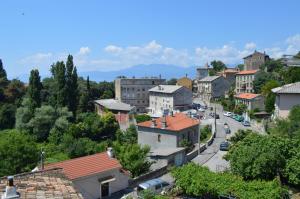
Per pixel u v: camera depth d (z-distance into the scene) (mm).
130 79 141875
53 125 90250
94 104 125625
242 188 25859
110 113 93625
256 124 87188
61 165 33562
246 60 178875
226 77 169500
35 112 92250
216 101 144375
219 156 53000
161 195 30203
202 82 160000
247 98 110312
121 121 95312
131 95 142125
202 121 94938
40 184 17500
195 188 27719
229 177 28125
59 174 19938
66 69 107062
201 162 49250
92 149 72625
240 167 30641
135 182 38969
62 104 104312
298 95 61531
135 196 34156
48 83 117250
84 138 80875
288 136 44188
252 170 30094
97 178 34500
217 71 199500
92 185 34000
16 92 114125
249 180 30000
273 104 94625
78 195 16984
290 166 30391
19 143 45844
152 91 134375
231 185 26516
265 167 29969
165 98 126438
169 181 38344
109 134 89062
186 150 54719
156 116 107562
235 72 170625
